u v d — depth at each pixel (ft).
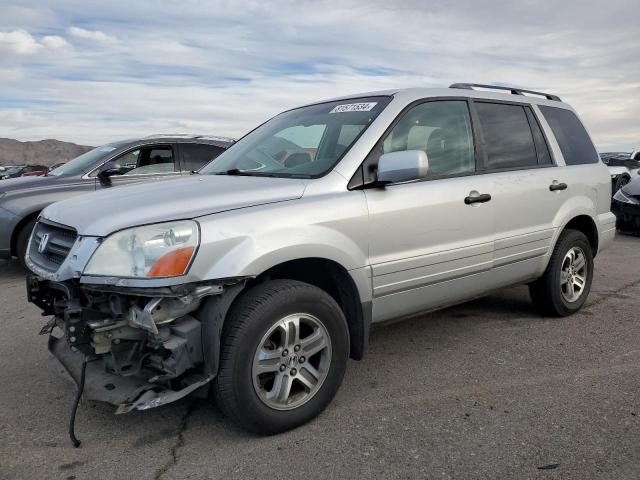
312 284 11.21
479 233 13.20
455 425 10.25
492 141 14.21
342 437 9.92
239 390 9.37
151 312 8.74
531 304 17.92
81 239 9.43
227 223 9.41
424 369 12.91
